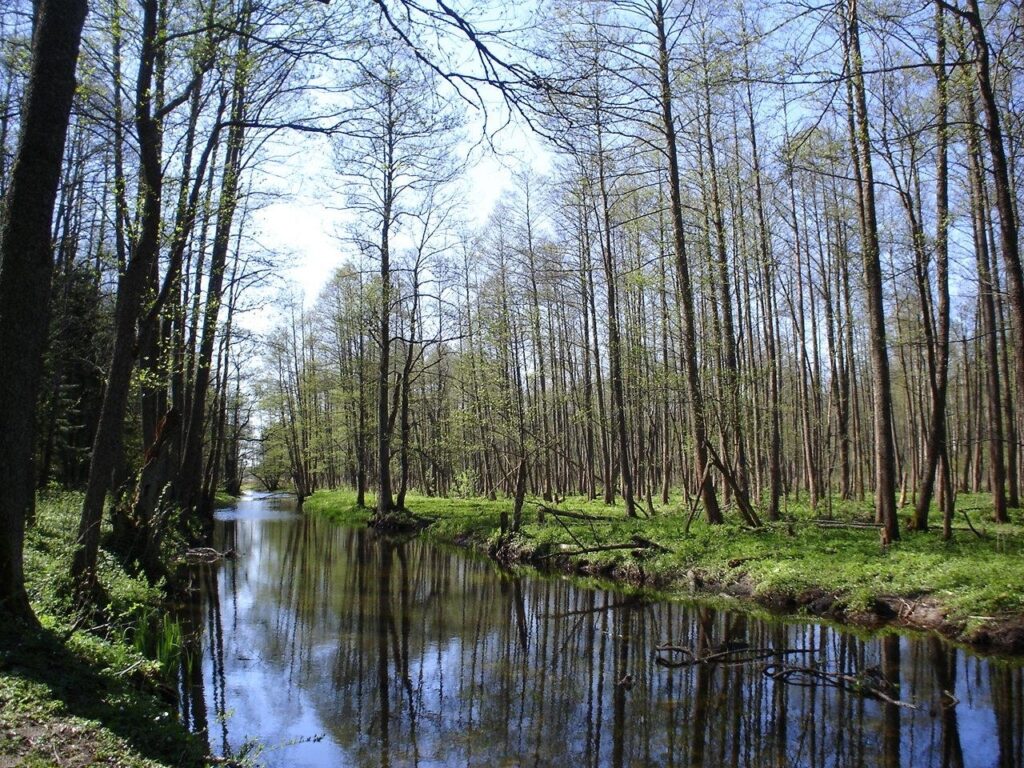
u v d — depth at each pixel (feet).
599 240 83.05
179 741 18.67
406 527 91.25
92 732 16.48
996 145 34.50
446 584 54.34
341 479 221.87
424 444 139.13
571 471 135.54
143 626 30.60
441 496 136.26
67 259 67.62
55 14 21.79
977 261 67.87
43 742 15.25
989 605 35.06
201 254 58.95
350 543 80.84
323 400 172.96
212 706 27.66
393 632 39.91
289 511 136.56
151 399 57.77
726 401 61.21
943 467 52.03
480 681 31.42
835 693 28.66
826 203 81.00
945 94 40.65
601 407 93.30
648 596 48.21
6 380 20.43
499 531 71.31
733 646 34.58
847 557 46.37
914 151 48.88
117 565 40.52
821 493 97.04
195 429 69.92
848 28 29.30
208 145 35.63
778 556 48.70
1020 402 35.47
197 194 36.60
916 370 113.91
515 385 107.24
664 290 67.31
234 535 89.10
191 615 41.93
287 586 53.11
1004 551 44.52
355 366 131.85
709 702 28.12
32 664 19.02
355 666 33.58
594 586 52.49
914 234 49.88
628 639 37.93
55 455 89.15
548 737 25.07
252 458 215.10
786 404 77.36
